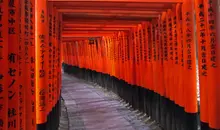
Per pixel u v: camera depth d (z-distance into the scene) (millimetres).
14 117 3582
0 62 3256
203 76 6137
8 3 3512
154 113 11086
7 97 3383
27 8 4301
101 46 22859
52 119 8023
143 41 11938
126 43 15109
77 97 20422
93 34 18094
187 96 7422
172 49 8547
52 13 7766
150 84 11453
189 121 7426
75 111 15297
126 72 15555
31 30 4844
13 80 3570
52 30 7828
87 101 18500
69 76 37281
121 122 12398
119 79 17625
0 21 3258
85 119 13336
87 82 28859
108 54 20625
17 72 3619
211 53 5688
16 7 3584
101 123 12422
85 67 29641
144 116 12406
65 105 17109
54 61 8492
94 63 25906
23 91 3955
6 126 3336
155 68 10469
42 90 6434
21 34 3900
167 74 9141
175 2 7617
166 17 8859
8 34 3539
